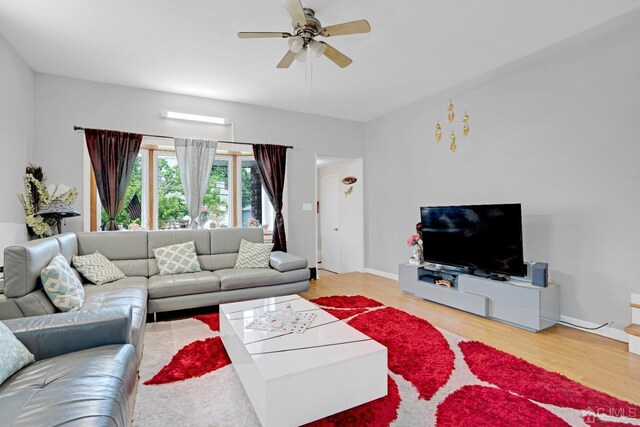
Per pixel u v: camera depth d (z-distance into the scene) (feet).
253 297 12.14
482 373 7.16
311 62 11.46
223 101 15.46
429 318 10.99
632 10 8.64
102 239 11.90
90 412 3.65
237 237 14.25
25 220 11.12
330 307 12.07
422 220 13.67
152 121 14.03
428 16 8.80
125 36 9.71
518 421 5.53
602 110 9.31
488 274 11.71
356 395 5.66
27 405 3.73
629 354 8.21
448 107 14.01
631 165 8.80
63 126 12.50
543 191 10.72
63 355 5.14
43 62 11.38
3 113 9.62
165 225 15.16
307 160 17.60
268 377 4.93
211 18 8.81
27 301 6.73
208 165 14.99
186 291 11.00
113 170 13.03
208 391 6.54
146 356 8.08
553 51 10.39
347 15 8.74
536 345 8.76
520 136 11.35
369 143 18.98
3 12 8.46
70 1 8.04
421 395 6.32
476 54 11.00
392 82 13.35
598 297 9.46
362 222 19.15
